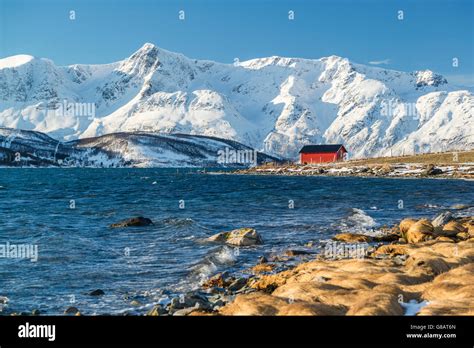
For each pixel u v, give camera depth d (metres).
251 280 24.09
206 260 29.89
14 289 23.56
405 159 183.75
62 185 128.88
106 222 50.88
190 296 20.73
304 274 21.11
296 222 49.56
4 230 44.50
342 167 188.50
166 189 107.88
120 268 28.27
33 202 76.38
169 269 28.00
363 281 18.48
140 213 59.38
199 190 102.25
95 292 22.67
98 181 153.75
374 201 72.69
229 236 37.25
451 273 18.95
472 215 53.34
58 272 27.19
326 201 73.44
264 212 59.59
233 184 124.69
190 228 43.97
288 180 141.00
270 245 36.25
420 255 23.52
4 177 189.12
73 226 47.34
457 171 138.62
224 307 17.52
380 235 39.34
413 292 17.34
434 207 63.28
